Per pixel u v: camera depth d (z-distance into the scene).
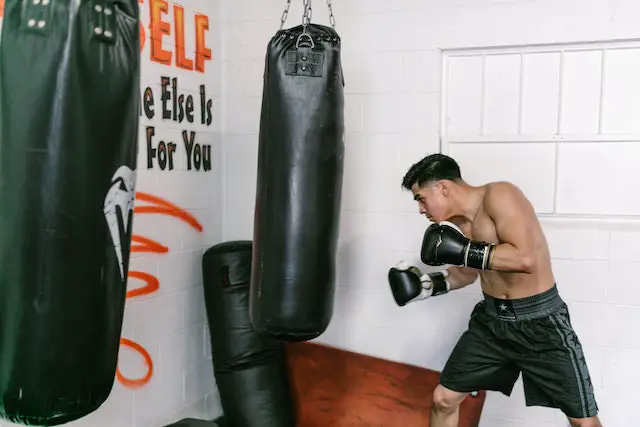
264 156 2.04
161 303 2.88
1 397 1.37
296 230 1.98
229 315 2.95
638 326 2.69
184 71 3.00
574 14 2.70
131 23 1.47
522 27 2.77
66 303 1.36
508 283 2.29
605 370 2.74
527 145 2.82
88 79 1.35
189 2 3.03
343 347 3.13
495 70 2.85
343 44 3.05
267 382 2.94
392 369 3.03
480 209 2.27
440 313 2.96
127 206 1.48
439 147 2.93
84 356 1.40
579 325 2.76
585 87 2.73
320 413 3.14
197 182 3.14
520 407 2.86
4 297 1.36
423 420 2.97
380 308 3.05
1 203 1.37
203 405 3.24
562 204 2.78
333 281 2.08
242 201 3.34
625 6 2.63
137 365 2.72
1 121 1.38
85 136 1.36
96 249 1.40
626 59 2.67
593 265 2.74
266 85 2.05
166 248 2.91
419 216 2.97
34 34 1.34
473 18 2.84
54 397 1.37
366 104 3.03
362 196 3.05
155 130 2.80
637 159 2.67
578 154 2.74
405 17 2.95
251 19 3.25
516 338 2.29
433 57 2.91
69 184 1.34
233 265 2.98
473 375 2.45
